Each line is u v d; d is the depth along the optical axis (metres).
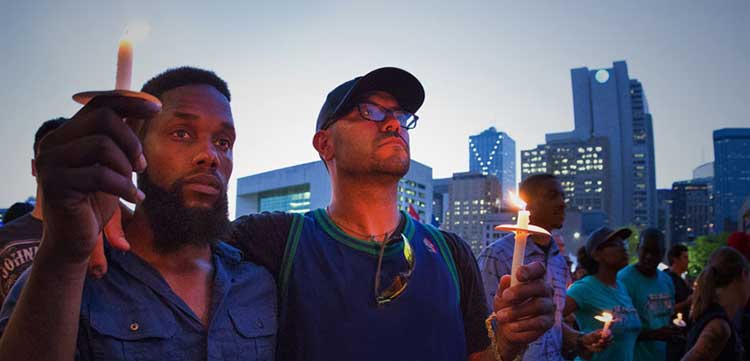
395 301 1.74
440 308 1.80
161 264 1.47
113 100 0.82
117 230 1.07
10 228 2.07
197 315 1.47
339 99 1.97
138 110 0.83
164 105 1.47
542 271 1.41
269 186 144.75
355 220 1.90
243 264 1.73
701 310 4.04
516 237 1.44
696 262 98.50
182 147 1.46
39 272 0.91
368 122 1.91
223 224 1.54
